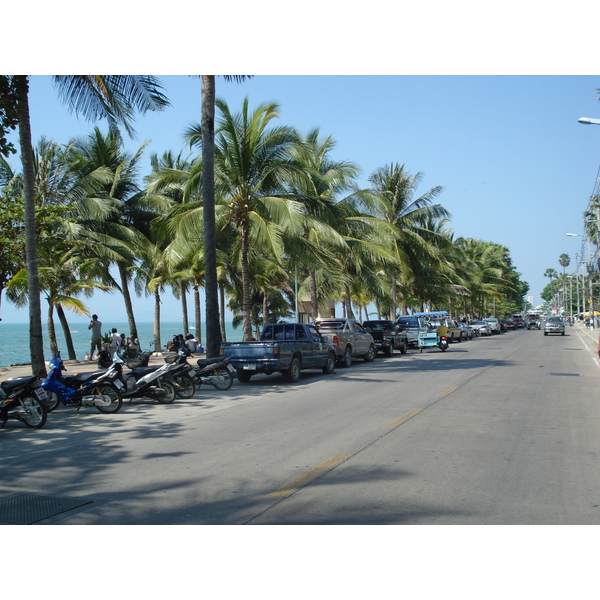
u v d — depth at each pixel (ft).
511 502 18.65
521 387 49.01
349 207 94.48
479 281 233.35
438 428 30.99
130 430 32.91
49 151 81.76
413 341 107.34
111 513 18.31
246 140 66.33
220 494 19.90
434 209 125.59
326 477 21.70
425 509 18.02
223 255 100.68
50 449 28.37
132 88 50.72
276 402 42.32
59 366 41.24
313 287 100.01
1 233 66.64
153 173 98.89
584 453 25.34
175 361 46.52
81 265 79.66
